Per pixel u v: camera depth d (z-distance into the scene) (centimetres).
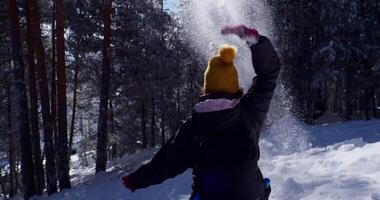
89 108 2903
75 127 3347
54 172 1666
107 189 1248
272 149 1101
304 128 1773
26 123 1681
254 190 241
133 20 2188
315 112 2759
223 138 238
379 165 616
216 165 237
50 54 2342
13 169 2969
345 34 2462
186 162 246
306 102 2478
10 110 2511
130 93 2355
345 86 2697
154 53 2288
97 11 2164
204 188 239
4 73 2180
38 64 1638
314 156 799
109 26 1922
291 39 2339
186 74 2688
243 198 237
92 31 2180
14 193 3186
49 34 2284
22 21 2112
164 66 2275
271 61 239
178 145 244
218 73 237
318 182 570
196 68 2583
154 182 249
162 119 2866
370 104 2800
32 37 1728
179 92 3020
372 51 2455
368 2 2542
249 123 240
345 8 2427
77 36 2209
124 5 2203
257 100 239
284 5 2281
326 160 713
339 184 542
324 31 2455
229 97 239
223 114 234
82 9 2138
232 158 237
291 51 2312
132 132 2762
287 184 574
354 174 581
